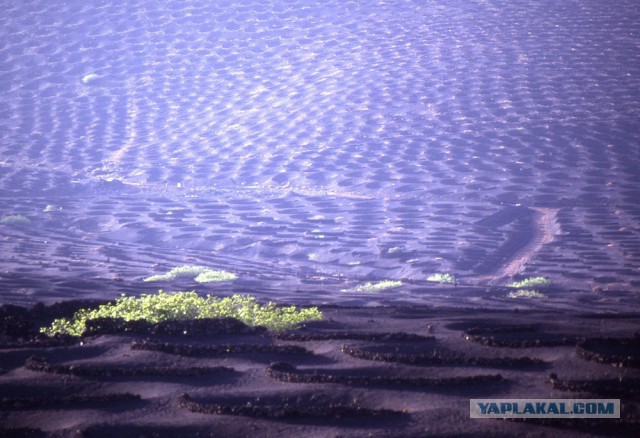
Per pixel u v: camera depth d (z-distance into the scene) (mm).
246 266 49656
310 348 12023
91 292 27141
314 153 88750
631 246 51062
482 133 90438
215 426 8344
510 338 12680
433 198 70188
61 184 78812
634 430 8047
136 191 79188
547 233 57281
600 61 114000
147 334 12602
